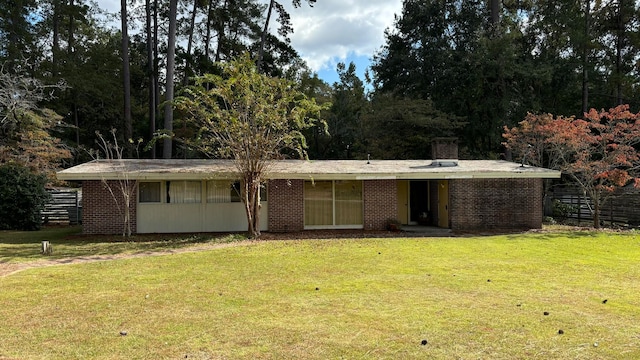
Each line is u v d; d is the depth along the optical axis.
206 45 38.94
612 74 32.69
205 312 6.47
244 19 39.06
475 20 32.59
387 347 5.13
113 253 11.86
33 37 31.31
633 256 11.23
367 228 17.86
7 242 14.01
